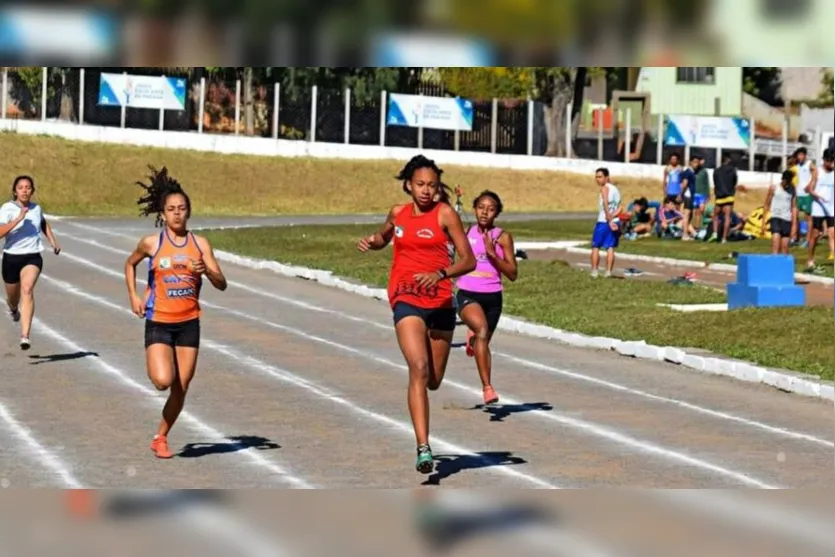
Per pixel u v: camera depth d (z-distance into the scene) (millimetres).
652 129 140875
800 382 34844
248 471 24906
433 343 24562
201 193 116750
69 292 54750
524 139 138500
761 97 183375
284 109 130875
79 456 26016
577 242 83500
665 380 36906
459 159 133250
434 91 143750
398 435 28641
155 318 25656
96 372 36344
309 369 37688
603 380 36781
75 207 108438
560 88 140875
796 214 67438
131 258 26047
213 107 129875
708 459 26734
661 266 70750
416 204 24422
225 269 65812
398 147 132250
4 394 32812
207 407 31641
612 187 61219
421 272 24188
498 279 32188
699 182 89250
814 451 27703
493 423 30344
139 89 123188
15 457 25828
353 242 77750
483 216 31969
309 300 54625
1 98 120750
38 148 115188
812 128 151875
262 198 118688
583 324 45844
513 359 40438
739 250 75812
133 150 120000
